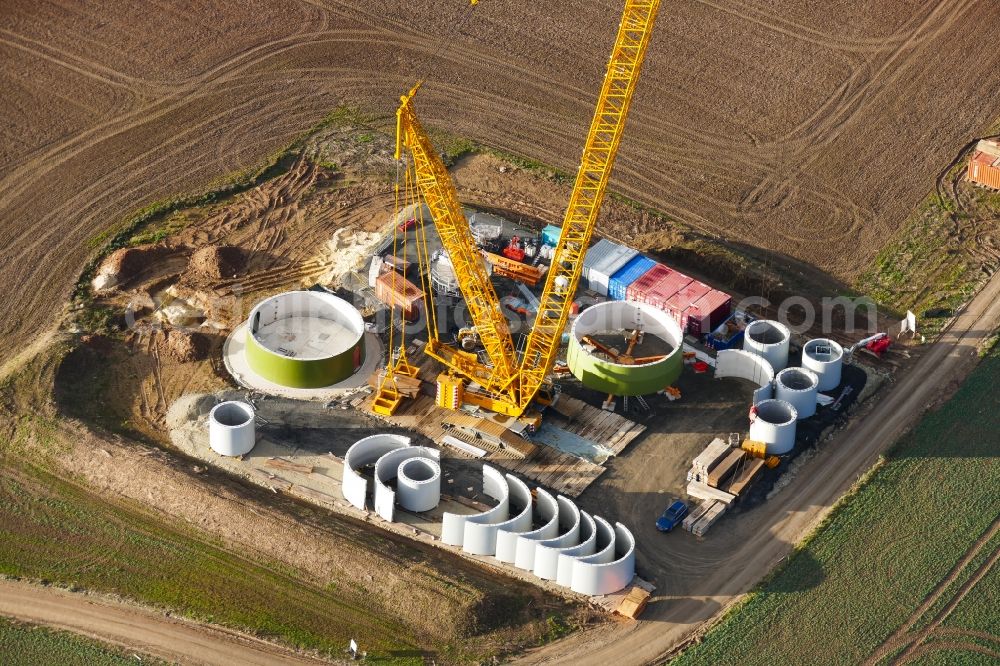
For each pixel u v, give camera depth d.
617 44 107.06
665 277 134.00
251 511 112.50
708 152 154.75
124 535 112.38
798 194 149.38
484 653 102.94
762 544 111.50
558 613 105.81
